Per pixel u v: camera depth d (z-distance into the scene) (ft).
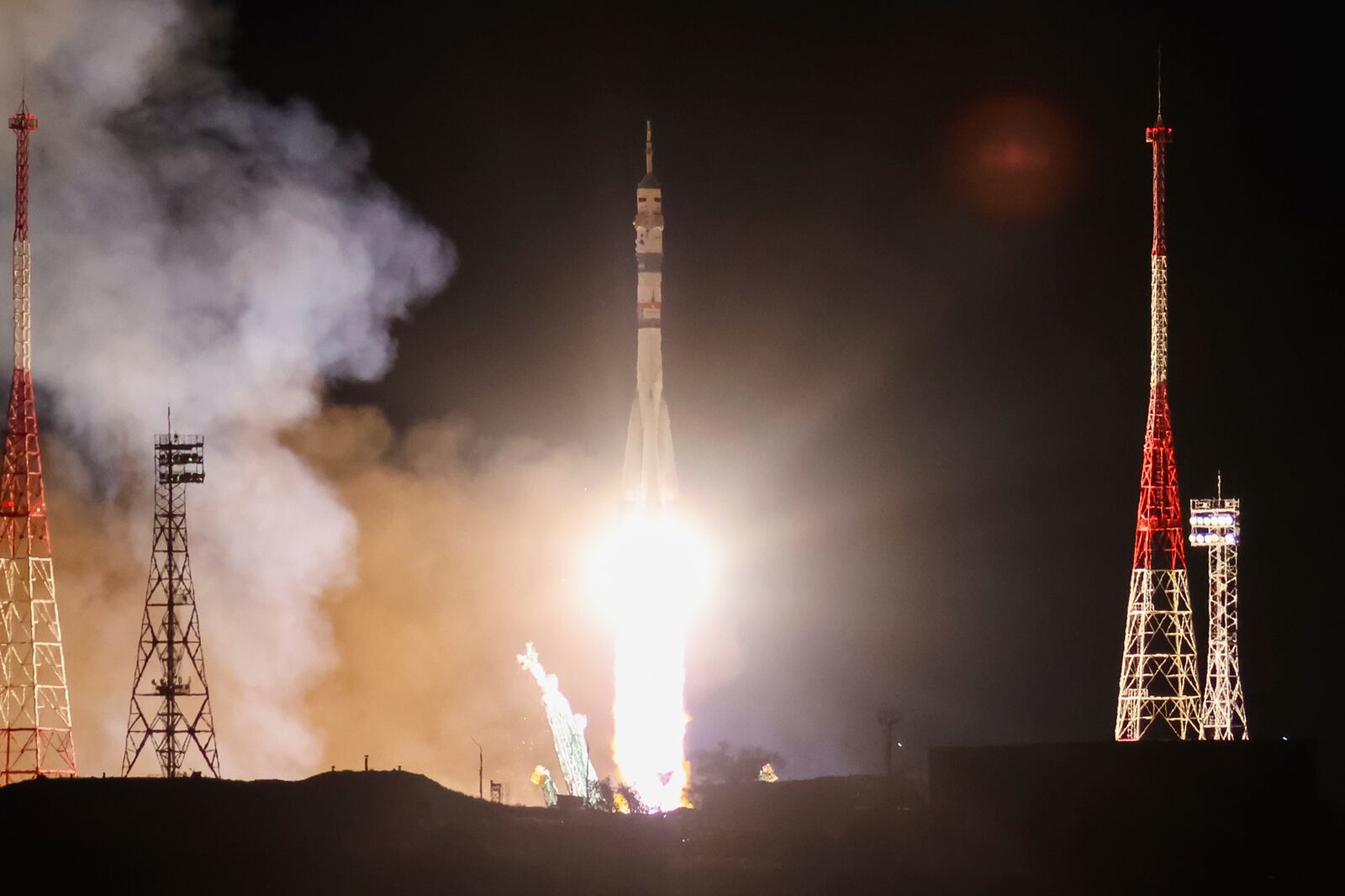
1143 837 407.03
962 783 421.59
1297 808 409.08
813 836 435.12
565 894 400.06
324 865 410.31
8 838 417.69
